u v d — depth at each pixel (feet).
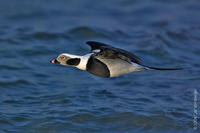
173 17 84.23
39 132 38.81
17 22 78.59
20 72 53.98
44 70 54.90
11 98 46.09
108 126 39.88
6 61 57.26
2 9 87.30
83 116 41.45
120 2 97.30
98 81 51.52
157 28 75.61
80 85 50.14
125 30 73.56
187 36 70.23
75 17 83.87
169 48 64.03
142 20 82.38
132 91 48.42
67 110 42.68
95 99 45.78
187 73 54.44
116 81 51.52
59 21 80.12
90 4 95.04
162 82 51.11
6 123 40.04
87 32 70.18
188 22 80.12
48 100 45.50
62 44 65.00
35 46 63.41
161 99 46.01
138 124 40.29
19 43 64.69
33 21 79.87
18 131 38.86
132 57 31.42
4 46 62.95
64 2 95.76
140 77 52.80
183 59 59.98
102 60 34.53
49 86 49.90
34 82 50.90
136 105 44.24
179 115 42.06
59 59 35.83
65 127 39.55
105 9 91.35
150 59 59.41
